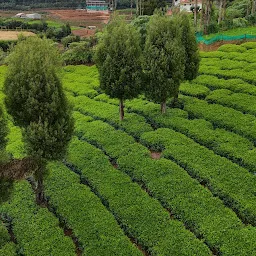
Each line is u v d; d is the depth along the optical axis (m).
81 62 46.34
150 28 25.86
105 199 19.52
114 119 27.98
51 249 16.45
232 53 40.34
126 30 24.83
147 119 28.39
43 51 17.48
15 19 89.50
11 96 16.88
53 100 16.72
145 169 21.47
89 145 24.44
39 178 18.44
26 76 16.61
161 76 25.31
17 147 24.47
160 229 17.19
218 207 18.30
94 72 41.06
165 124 26.73
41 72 16.66
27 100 16.55
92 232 17.22
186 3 80.19
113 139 25.03
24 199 19.62
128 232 17.48
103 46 25.06
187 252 15.89
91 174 21.39
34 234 17.28
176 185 19.94
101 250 16.19
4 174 15.86
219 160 21.83
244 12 61.53
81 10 116.69
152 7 63.59
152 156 23.67
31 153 17.27
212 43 45.59
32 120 17.06
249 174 20.47
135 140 25.92
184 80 30.08
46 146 17.08
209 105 29.14
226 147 23.12
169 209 18.80
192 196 19.03
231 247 15.98
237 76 34.22
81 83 37.53
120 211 18.39
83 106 31.09
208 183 20.31
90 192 20.02
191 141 24.09
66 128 17.41
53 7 119.94
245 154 22.33
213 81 33.66
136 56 25.06
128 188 20.03
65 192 19.98
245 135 24.67
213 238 16.48
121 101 26.77
